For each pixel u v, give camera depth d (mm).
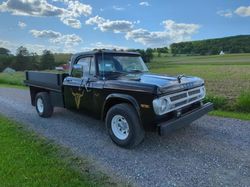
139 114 4398
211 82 16891
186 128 5930
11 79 22938
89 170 3982
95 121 6953
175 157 4391
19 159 4301
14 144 5031
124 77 5113
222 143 4969
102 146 5004
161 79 4719
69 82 6039
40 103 7508
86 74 5590
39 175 3764
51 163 4164
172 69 31406
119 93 4695
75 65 5832
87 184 3537
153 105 4148
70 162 4262
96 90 5195
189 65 43531
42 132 5988
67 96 6262
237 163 4102
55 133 5902
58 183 3553
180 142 5078
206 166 4027
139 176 3779
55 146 5004
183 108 4770
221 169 3912
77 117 7422
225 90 12227
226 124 6246
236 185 3480
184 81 4855
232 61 57375
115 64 5559
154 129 4348
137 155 4523
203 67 38250
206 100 8719
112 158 4426
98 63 5316
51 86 6816
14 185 3514
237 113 7684
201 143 4996
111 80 4945
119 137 4863
